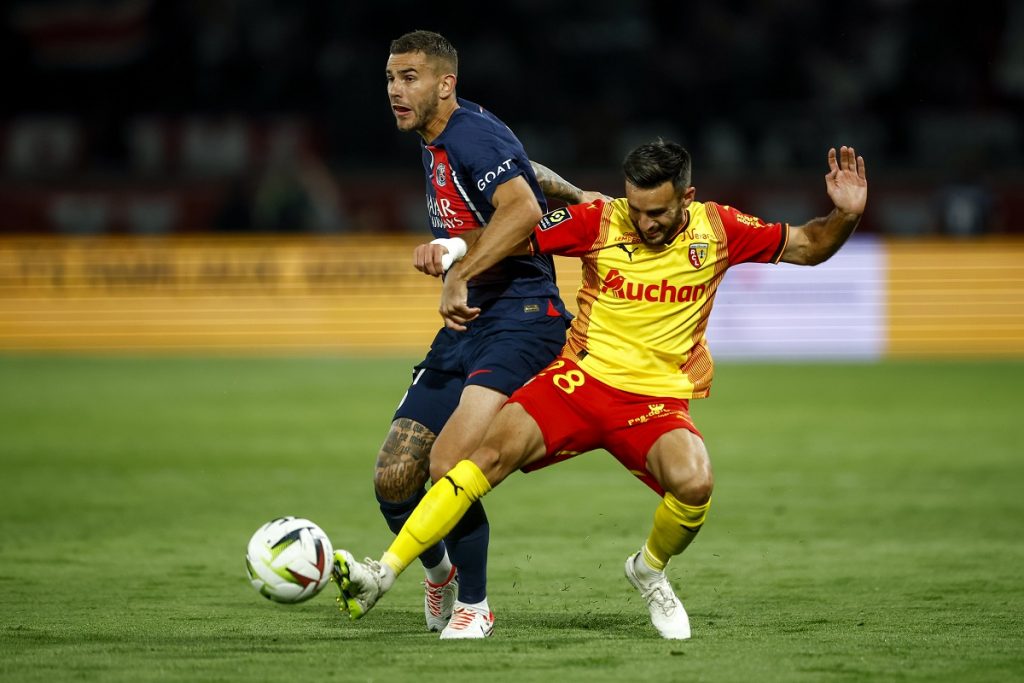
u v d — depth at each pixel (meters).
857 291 62.78
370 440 38.84
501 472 16.81
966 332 63.06
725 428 41.31
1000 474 33.16
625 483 32.62
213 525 26.67
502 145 17.56
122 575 21.73
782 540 25.22
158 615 18.53
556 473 34.38
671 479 16.59
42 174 73.88
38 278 64.88
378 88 78.25
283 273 64.12
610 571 22.30
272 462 35.00
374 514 28.06
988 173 73.06
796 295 62.62
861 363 60.78
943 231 68.81
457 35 82.50
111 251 64.69
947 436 39.47
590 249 17.25
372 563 15.97
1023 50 81.56
